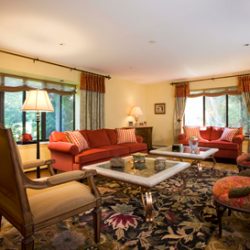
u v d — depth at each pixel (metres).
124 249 1.52
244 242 1.59
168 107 6.32
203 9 2.17
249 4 2.08
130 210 2.17
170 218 1.99
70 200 1.44
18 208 1.21
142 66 4.50
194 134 5.23
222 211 1.71
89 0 2.01
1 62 3.39
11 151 1.13
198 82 5.76
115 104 5.62
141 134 5.77
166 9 2.17
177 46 3.28
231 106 5.34
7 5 2.08
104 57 3.83
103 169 2.39
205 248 1.53
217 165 4.18
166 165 2.54
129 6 2.12
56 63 4.16
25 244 1.19
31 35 2.82
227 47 3.33
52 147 3.48
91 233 1.75
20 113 3.96
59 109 4.58
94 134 4.19
